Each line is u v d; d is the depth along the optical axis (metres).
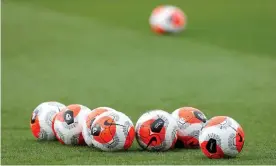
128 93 47.16
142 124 27.19
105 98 45.50
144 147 27.27
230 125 25.62
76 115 28.66
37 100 44.91
